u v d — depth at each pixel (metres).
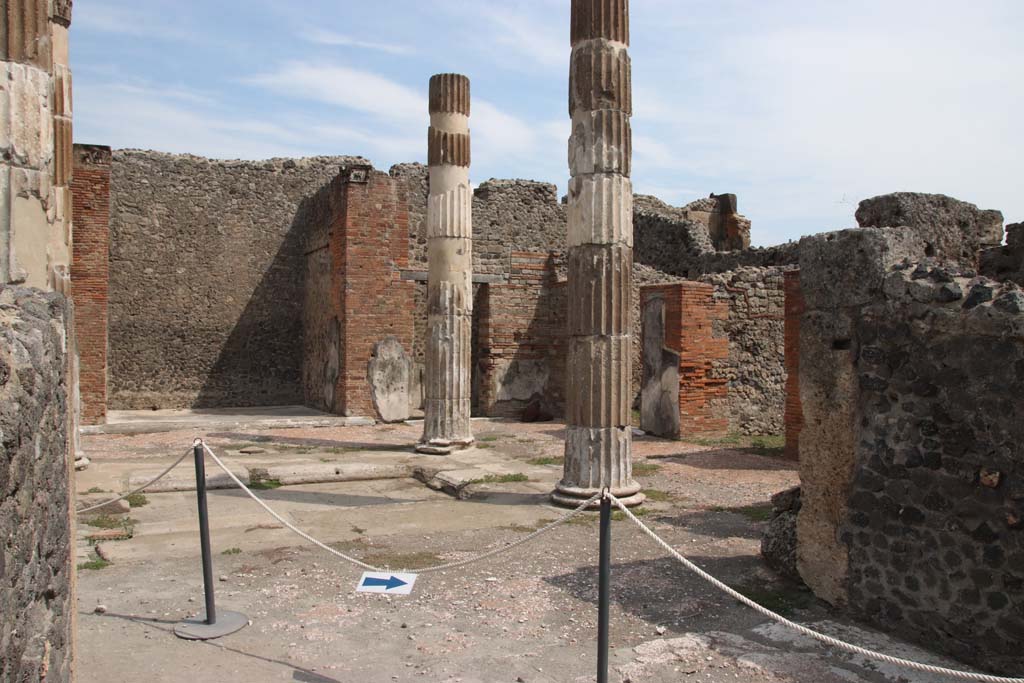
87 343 16.80
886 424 5.57
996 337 4.89
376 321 19.28
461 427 14.29
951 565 5.12
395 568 7.05
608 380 9.45
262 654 5.16
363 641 5.40
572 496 9.49
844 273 5.86
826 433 6.01
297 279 23.05
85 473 11.29
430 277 14.26
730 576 6.75
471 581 6.69
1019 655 4.73
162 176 21.72
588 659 5.10
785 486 10.83
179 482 10.84
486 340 21.05
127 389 21.30
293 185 22.97
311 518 9.18
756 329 16.33
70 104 9.76
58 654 3.36
